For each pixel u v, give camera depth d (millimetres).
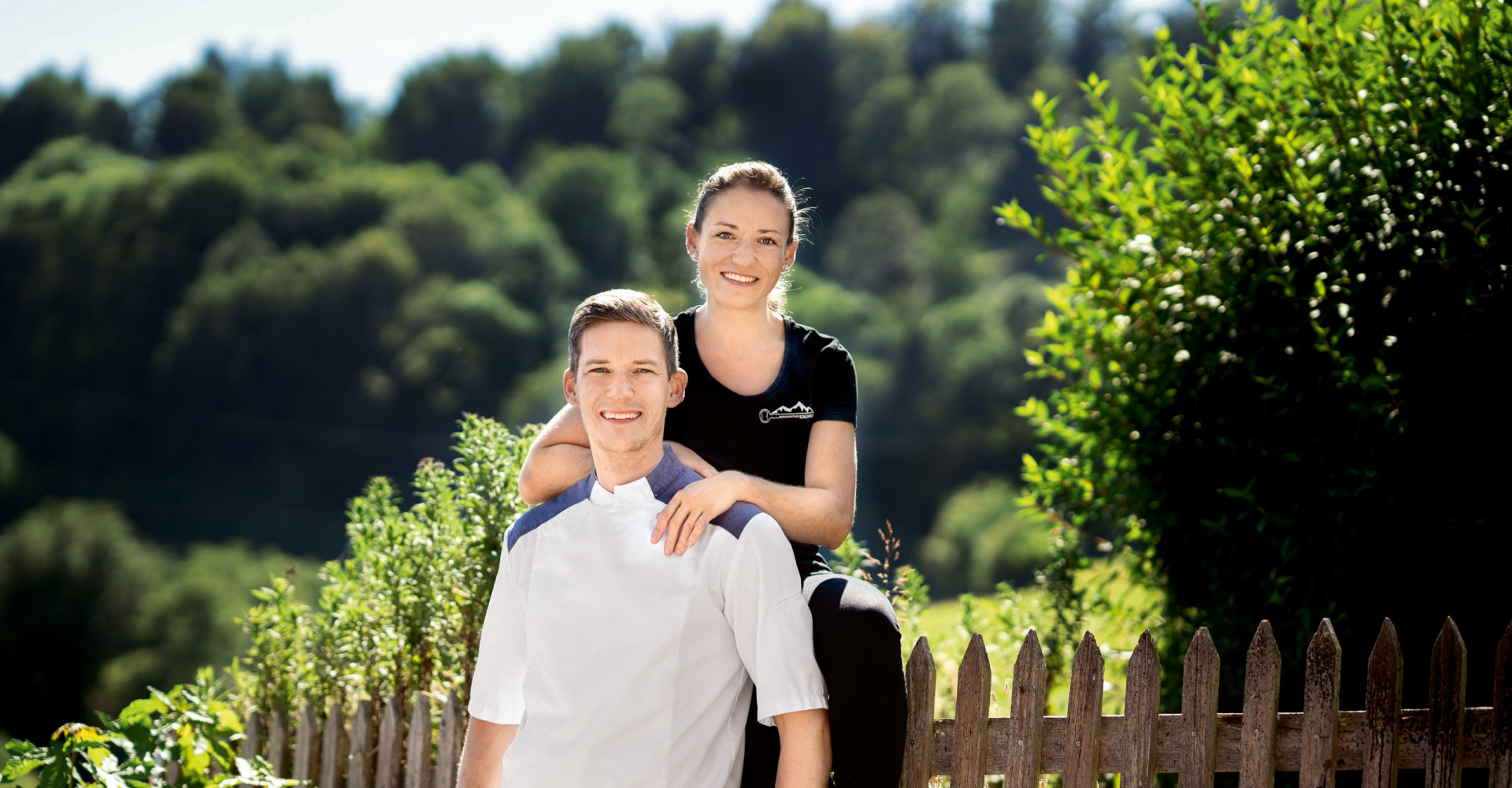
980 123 86125
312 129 88438
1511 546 3830
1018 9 96812
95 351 66250
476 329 67562
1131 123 34844
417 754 4199
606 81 94125
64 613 48688
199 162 75125
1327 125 4355
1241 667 4469
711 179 3486
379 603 4727
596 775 2848
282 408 66688
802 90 94000
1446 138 4004
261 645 4965
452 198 76312
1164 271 4754
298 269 69125
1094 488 5004
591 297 3123
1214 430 4512
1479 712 2986
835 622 2949
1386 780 2982
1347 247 4121
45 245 68875
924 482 64812
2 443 59562
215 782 4371
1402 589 3975
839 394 3385
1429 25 4164
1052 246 5109
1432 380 3953
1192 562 4730
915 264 76875
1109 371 5023
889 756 2928
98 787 4152
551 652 2955
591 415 3023
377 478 5020
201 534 61938
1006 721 3215
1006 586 5309
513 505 4383
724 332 3408
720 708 2934
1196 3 4809
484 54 95938
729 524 2943
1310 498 4176
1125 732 3127
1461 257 3885
